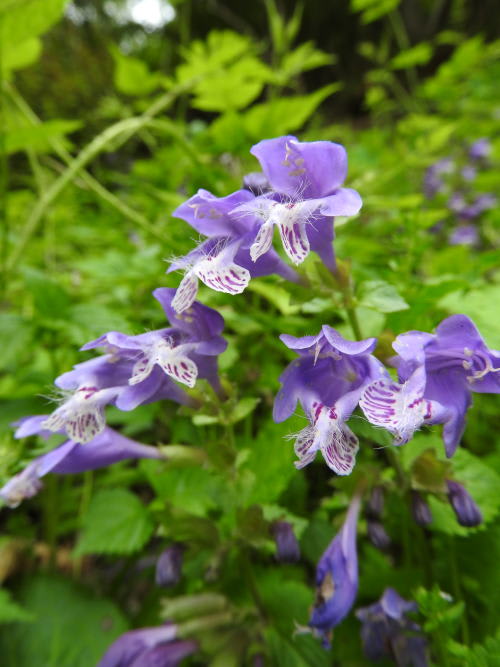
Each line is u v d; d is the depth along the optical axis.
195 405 0.14
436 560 0.18
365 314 0.19
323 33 1.30
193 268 0.12
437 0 1.22
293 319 0.22
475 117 0.64
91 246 0.42
